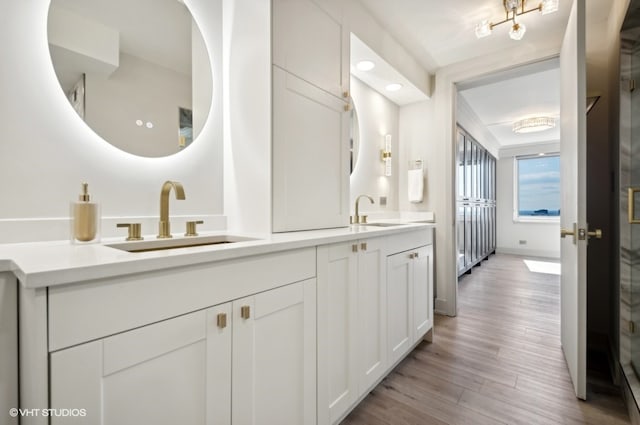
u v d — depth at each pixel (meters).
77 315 0.60
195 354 0.80
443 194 2.79
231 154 1.56
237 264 0.90
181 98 1.46
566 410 1.42
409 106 3.04
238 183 1.52
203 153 1.53
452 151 2.76
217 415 0.84
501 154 6.54
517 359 1.90
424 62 2.70
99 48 1.21
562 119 1.95
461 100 3.74
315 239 1.16
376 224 2.33
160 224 1.20
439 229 2.80
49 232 1.05
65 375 0.59
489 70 2.54
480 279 4.06
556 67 2.44
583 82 1.50
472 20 2.12
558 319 2.59
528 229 6.29
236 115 1.53
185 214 1.46
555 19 2.11
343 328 1.33
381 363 1.59
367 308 1.49
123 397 0.67
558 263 5.22
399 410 1.42
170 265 0.73
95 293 0.63
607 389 1.60
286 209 1.45
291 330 1.08
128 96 1.28
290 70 1.46
